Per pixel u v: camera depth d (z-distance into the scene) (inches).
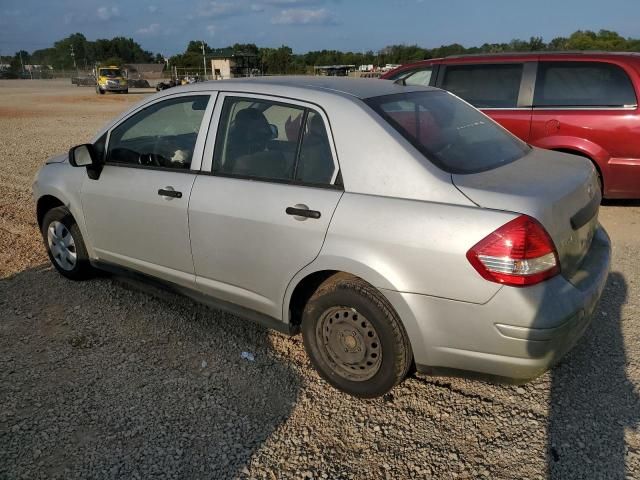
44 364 140.8
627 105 239.1
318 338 127.6
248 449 110.6
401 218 109.3
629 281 184.1
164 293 176.7
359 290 116.3
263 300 134.3
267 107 132.6
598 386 127.6
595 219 128.3
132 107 161.9
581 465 104.6
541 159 134.2
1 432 115.9
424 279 107.2
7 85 2466.8
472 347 106.8
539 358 103.1
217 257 139.5
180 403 124.7
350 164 118.0
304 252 121.6
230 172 137.1
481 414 120.0
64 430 116.3
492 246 100.9
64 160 186.4
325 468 105.7
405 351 115.3
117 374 136.0
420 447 110.7
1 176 379.2
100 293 181.9
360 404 124.1
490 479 102.4
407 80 294.2
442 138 123.8
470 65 273.6
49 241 191.6
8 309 171.6
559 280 105.3
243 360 142.0
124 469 105.6
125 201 157.1
